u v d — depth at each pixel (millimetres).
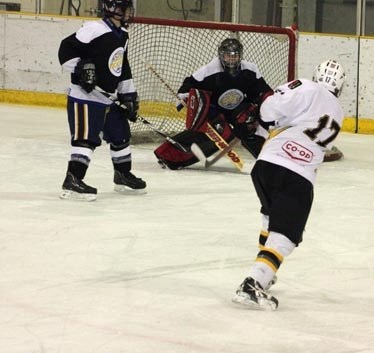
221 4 25250
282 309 8961
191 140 16594
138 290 9461
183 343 7891
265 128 9039
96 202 13742
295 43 18875
